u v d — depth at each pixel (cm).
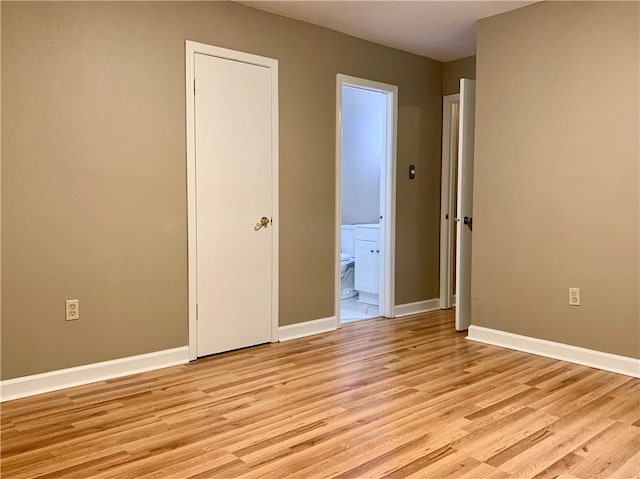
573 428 242
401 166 487
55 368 292
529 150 366
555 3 348
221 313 363
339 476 199
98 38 299
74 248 296
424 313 509
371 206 645
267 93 380
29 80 277
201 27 343
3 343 275
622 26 318
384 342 396
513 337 378
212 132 352
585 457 214
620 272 323
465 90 414
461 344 391
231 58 359
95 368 306
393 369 330
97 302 305
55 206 288
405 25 406
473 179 418
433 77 512
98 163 302
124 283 315
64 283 293
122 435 235
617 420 251
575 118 341
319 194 419
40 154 282
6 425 245
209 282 355
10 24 269
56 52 284
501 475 200
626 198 319
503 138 381
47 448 222
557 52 348
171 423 248
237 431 239
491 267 391
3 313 274
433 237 525
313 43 407
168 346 337
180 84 334
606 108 326
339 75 426
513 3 358
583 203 339
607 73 325
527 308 370
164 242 331
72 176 293
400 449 221
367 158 638
